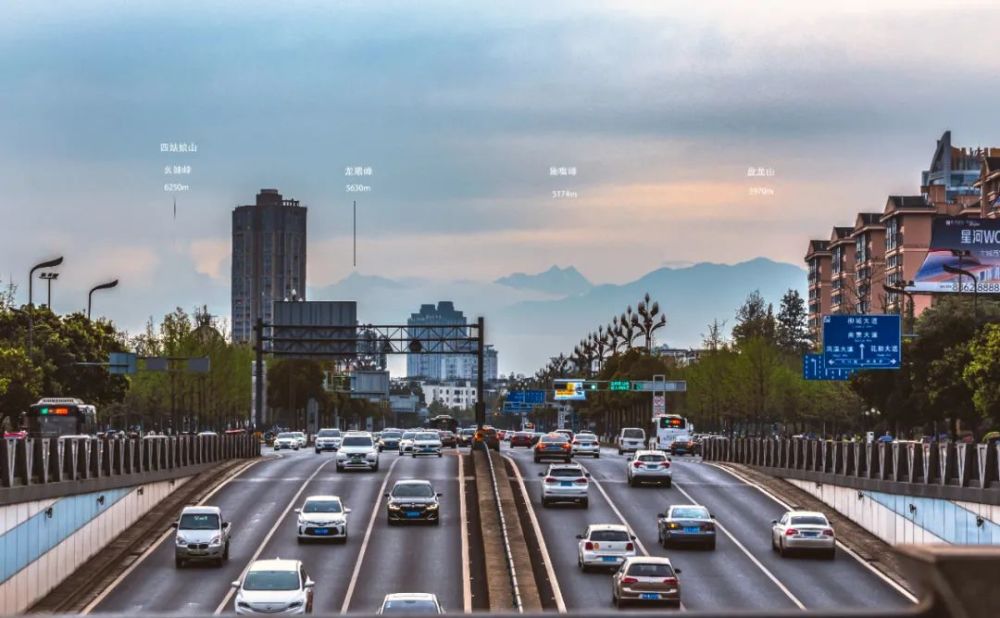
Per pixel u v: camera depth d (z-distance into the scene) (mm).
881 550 78375
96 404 149625
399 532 83375
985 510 63344
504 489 100312
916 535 74688
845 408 176375
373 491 102125
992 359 111125
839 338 111125
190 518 73750
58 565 67000
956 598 8641
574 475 94438
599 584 66812
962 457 67750
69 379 141500
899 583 67688
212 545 72312
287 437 175375
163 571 71125
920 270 156250
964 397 124812
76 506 71188
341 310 185875
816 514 77062
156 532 84375
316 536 79438
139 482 88188
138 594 64625
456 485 105812
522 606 60188
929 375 126812
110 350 151625
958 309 131875
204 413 198375
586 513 92000
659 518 80688
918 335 122500
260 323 153500
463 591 65625
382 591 65500
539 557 75062
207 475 110562
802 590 65688
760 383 189750
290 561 56719
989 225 155625
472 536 82000
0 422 120812
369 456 115562
